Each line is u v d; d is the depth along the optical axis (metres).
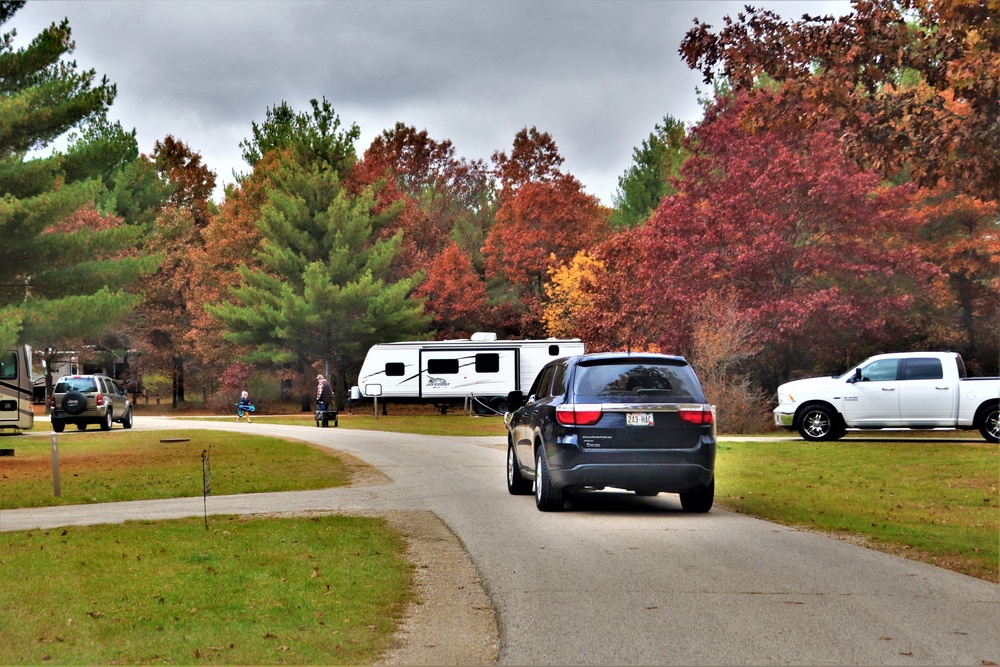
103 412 39.91
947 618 8.17
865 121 16.30
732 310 36.56
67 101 31.19
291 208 60.50
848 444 27.25
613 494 17.61
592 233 66.12
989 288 43.31
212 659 7.17
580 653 7.22
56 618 8.42
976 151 15.38
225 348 67.00
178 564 10.79
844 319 38.19
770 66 16.33
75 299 29.28
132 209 69.44
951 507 15.40
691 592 9.18
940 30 15.79
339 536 12.63
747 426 35.28
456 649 7.41
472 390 51.81
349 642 7.61
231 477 21.20
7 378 34.25
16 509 17.09
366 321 58.84
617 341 43.88
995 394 27.17
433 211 78.25
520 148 73.81
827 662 6.94
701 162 42.50
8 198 28.73
